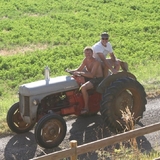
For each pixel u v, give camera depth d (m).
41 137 10.28
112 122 11.00
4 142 10.99
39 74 20.66
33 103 10.73
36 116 10.87
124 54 24.83
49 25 31.02
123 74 11.27
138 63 22.16
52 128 10.38
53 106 11.16
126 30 30.00
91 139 11.06
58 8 35.88
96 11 35.00
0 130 11.56
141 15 34.09
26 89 10.73
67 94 11.21
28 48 26.22
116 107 11.07
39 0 38.12
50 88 10.92
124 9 35.50
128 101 11.22
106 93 10.94
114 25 31.28
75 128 11.71
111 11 35.06
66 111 11.19
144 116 12.59
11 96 17.06
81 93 11.34
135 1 38.00
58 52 24.81
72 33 29.22
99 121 12.10
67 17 33.09
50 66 22.20
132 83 11.12
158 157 9.41
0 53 25.11
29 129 11.54
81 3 37.47
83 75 11.29
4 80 20.20
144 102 11.48
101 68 11.45
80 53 25.00
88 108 11.44
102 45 11.34
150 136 11.07
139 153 9.39
